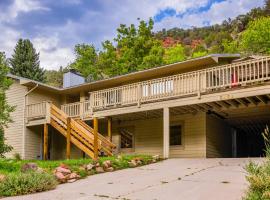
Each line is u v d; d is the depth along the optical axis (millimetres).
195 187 9117
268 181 6531
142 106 18234
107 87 24000
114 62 41250
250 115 19094
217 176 10500
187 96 16625
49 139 25516
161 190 9031
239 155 24156
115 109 19438
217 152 20047
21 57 52469
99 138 17875
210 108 17828
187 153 19531
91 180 11336
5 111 15594
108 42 41781
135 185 9969
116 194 8875
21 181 9664
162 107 17469
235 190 8359
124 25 39938
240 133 25203
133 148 22016
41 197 8891
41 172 10617
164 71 20703
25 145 23391
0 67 14664
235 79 15602
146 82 18281
